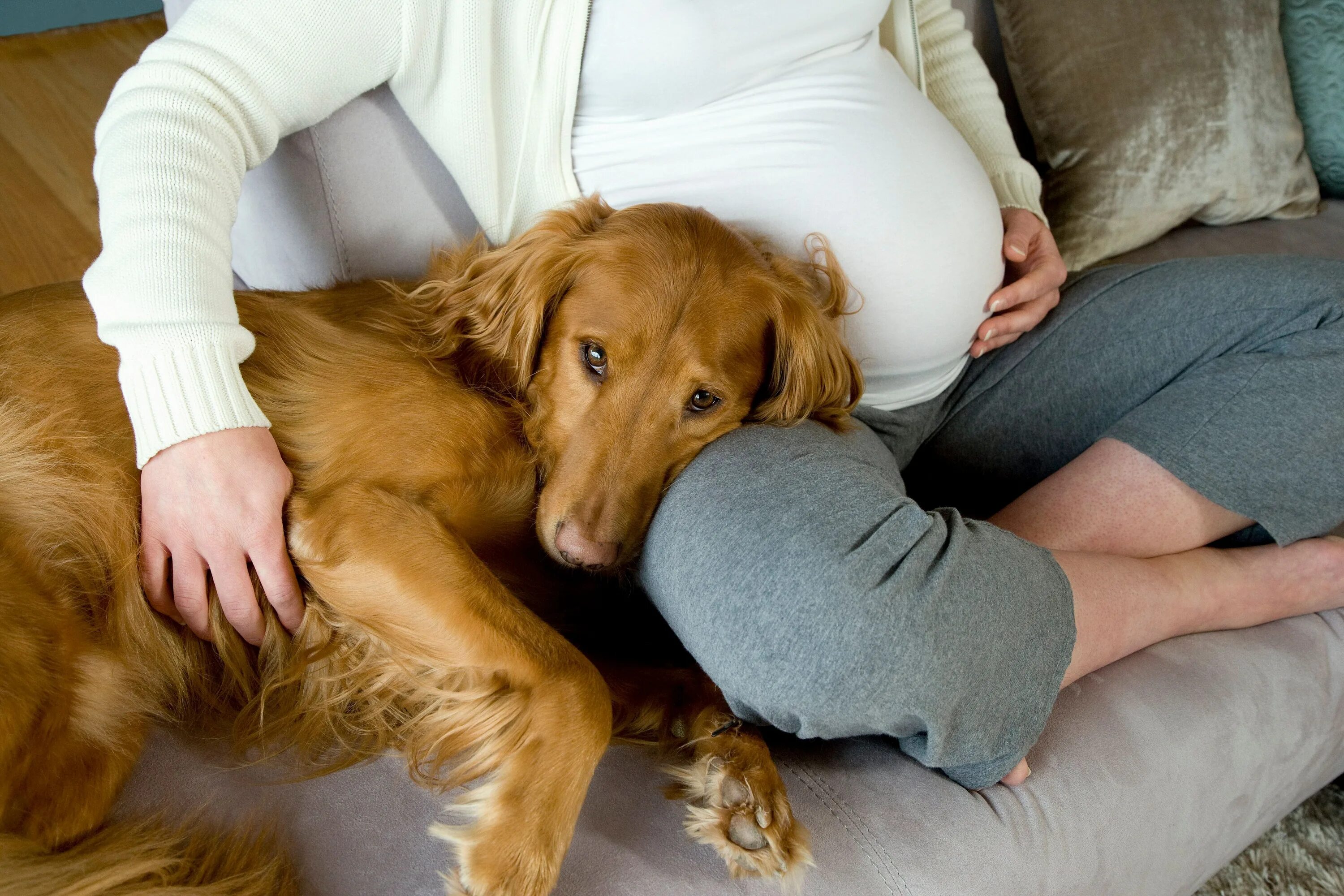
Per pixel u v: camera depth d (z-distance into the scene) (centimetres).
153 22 389
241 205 168
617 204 158
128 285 114
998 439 191
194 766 118
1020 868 124
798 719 115
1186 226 281
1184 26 258
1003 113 216
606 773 126
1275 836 196
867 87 162
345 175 157
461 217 170
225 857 106
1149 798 140
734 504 122
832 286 154
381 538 121
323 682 128
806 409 151
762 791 117
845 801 123
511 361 147
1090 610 145
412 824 113
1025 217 195
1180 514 159
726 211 156
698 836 115
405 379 136
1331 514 157
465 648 121
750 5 147
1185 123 259
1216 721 150
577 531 133
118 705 117
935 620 111
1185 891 165
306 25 133
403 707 132
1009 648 118
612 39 146
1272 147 272
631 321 138
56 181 279
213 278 119
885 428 179
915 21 190
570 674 121
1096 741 140
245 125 131
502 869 107
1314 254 271
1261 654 162
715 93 154
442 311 150
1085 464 164
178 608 121
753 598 114
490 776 118
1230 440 156
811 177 154
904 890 116
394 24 140
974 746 119
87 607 119
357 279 164
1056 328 188
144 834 107
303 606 127
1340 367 154
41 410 119
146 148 120
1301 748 164
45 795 107
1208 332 171
